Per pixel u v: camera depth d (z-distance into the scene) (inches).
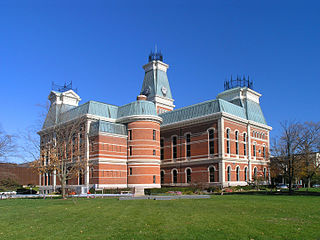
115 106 2608.3
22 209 1120.2
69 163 2391.7
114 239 603.5
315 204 1171.3
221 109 2368.4
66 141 2038.6
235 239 597.3
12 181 2503.7
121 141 2321.6
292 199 1393.9
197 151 2432.3
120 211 977.5
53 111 2581.2
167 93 3257.9
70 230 694.5
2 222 831.7
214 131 2335.1
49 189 2650.1
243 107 2721.5
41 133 2532.0
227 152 2326.5
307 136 2081.7
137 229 686.5
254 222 762.8
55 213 979.9
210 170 2327.8
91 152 2249.0
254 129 2701.8
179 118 2655.0
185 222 762.8
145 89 3230.8
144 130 2321.6
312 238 605.9
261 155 2751.0
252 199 1396.4
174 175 2593.5
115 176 2244.1
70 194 2050.9
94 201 1369.3
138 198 1421.0
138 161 2277.3
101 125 2229.3
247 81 2839.6
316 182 3024.1
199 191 1955.0
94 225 743.1
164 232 653.9
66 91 2869.1
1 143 1863.9
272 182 2500.0
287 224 738.8
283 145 2100.1
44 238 627.5
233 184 2316.7
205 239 597.0
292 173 1897.1
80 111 2458.2
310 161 2140.7
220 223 749.9
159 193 1905.8
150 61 3282.5
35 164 1849.2
